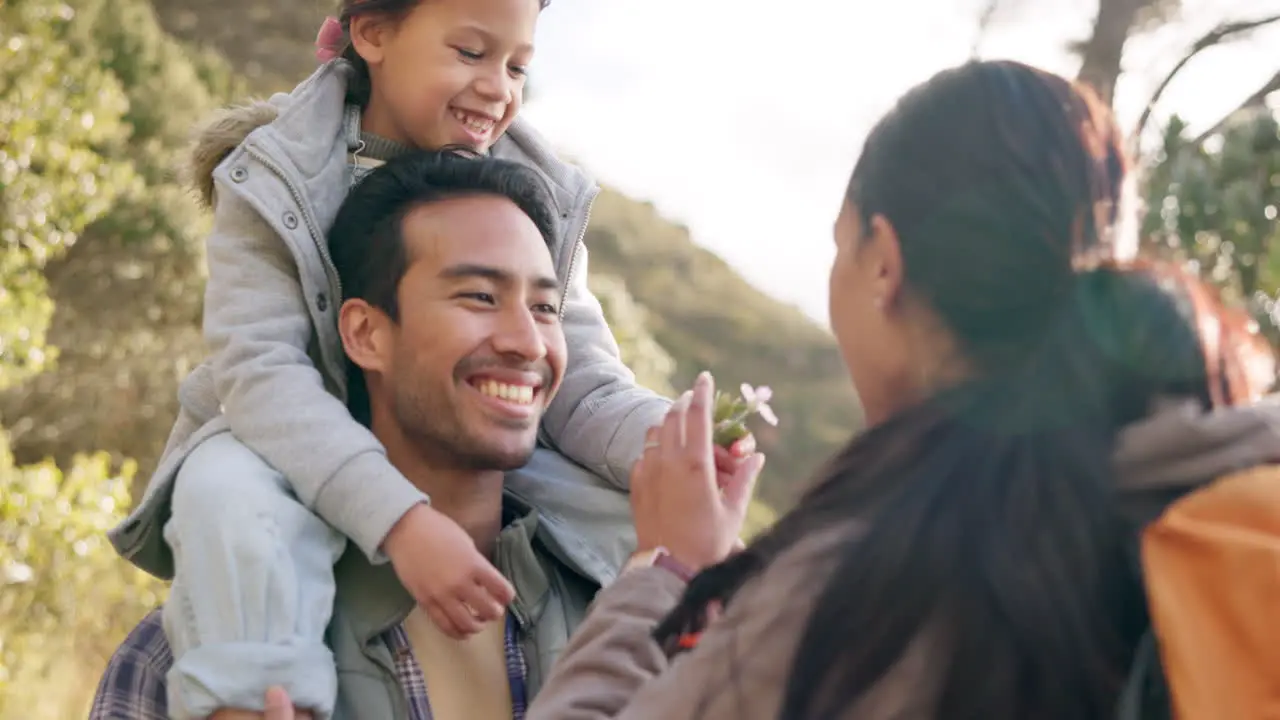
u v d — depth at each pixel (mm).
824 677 1130
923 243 1220
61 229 7750
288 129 2002
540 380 1871
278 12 17750
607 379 2156
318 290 1942
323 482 1795
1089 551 1119
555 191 2174
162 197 11570
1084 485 1131
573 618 1962
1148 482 1136
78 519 6945
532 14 2176
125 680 1897
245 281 1962
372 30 2129
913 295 1236
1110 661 1104
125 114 12039
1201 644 1070
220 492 1769
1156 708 1095
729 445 1845
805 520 1230
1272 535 1095
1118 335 1176
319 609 1733
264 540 1724
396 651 1823
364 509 1772
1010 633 1100
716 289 24156
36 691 6930
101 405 10781
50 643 7211
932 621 1122
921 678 1115
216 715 1648
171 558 1981
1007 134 1205
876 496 1199
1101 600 1116
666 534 1465
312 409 1851
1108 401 1171
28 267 9117
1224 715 1054
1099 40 5707
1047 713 1092
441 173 1914
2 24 7746
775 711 1159
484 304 1846
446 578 1733
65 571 7035
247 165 1961
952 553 1128
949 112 1231
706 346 22281
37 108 7621
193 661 1657
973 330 1207
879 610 1129
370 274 1895
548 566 1997
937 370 1229
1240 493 1111
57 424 10633
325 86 2068
